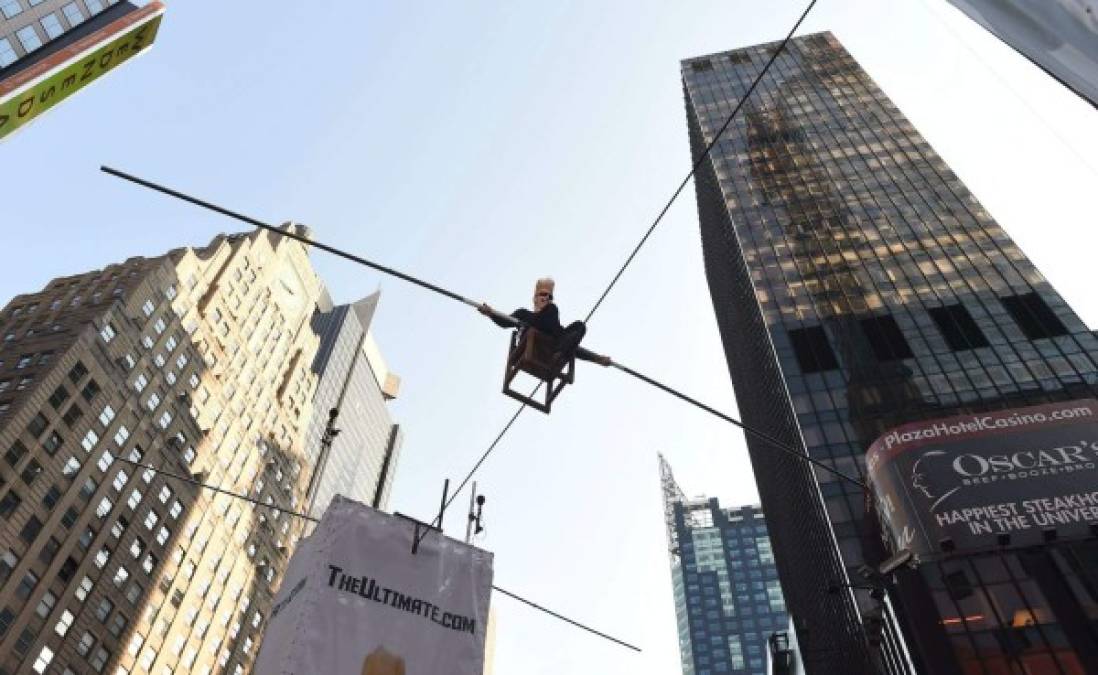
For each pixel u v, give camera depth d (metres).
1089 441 45.38
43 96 48.34
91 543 72.12
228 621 90.12
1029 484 44.41
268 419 110.06
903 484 46.66
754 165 105.56
